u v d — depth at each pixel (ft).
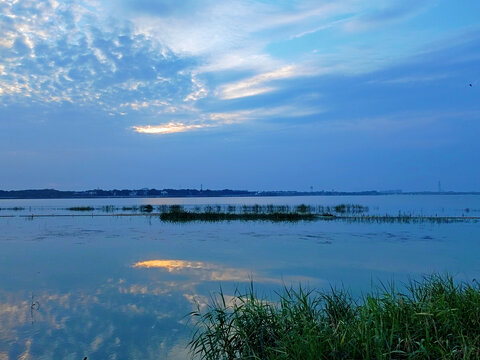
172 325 28.78
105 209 195.21
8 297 36.37
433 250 62.13
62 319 30.30
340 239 76.23
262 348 19.44
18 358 23.63
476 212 159.33
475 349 16.76
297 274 45.27
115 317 30.60
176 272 46.83
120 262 53.62
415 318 19.71
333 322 21.57
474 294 21.89
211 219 125.80
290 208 178.09
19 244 71.36
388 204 280.72
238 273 46.06
